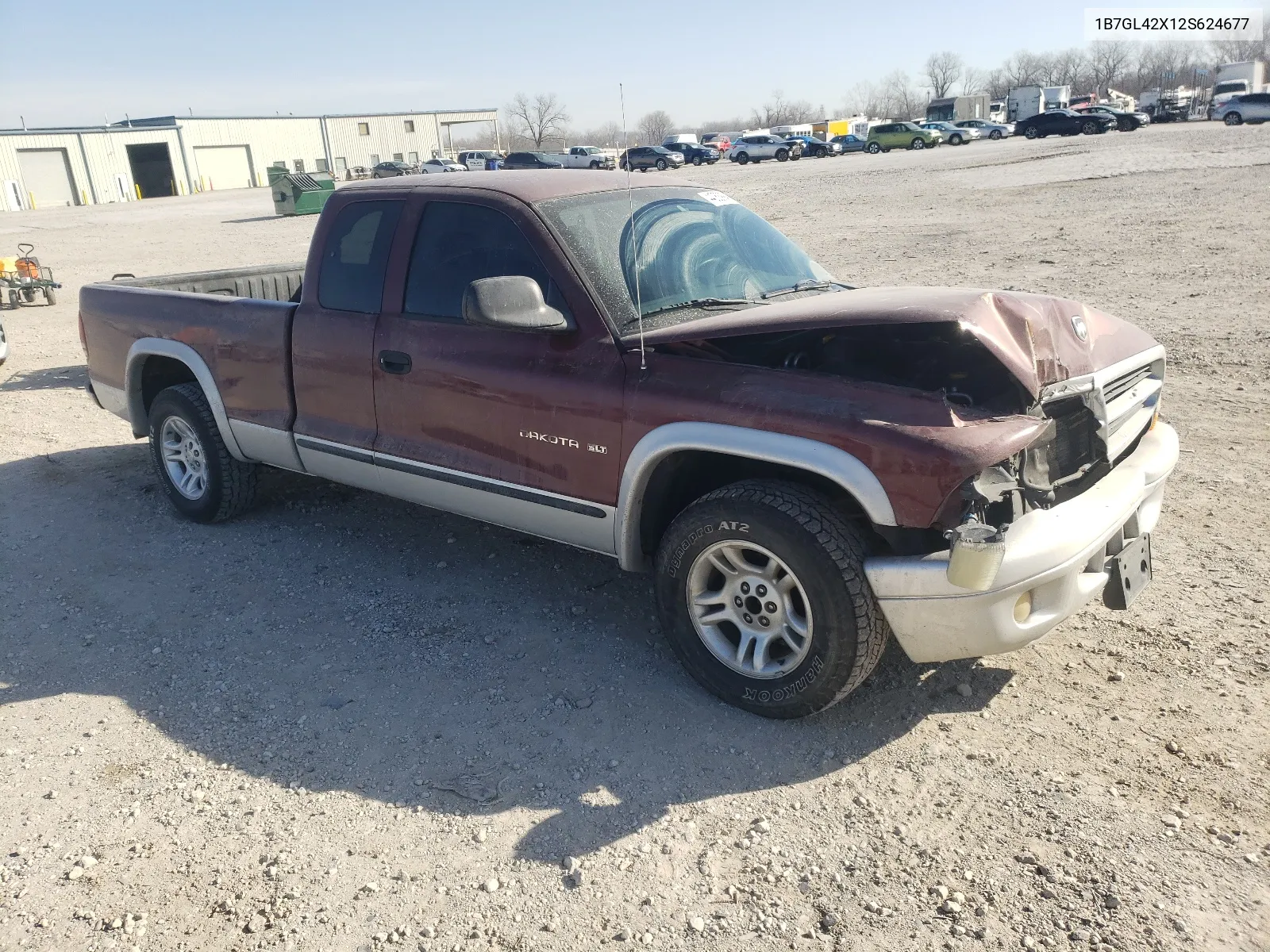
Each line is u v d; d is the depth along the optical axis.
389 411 4.27
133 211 46.16
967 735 3.25
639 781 3.12
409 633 4.15
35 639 4.24
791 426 3.08
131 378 5.63
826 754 3.20
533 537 5.15
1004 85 109.56
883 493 2.93
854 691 3.50
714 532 3.29
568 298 3.66
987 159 35.12
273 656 4.01
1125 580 3.39
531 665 3.86
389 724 3.50
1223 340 8.42
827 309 3.22
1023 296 3.44
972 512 2.87
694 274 3.91
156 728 3.53
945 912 2.51
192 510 5.50
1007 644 3.03
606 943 2.48
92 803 3.12
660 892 2.64
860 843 2.78
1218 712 3.28
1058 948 2.38
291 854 2.85
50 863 2.85
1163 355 3.89
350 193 4.45
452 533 5.24
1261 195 17.97
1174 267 11.94
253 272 6.92
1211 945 2.36
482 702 3.61
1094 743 3.16
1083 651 3.72
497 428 3.87
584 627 4.14
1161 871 2.60
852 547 3.07
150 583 4.76
